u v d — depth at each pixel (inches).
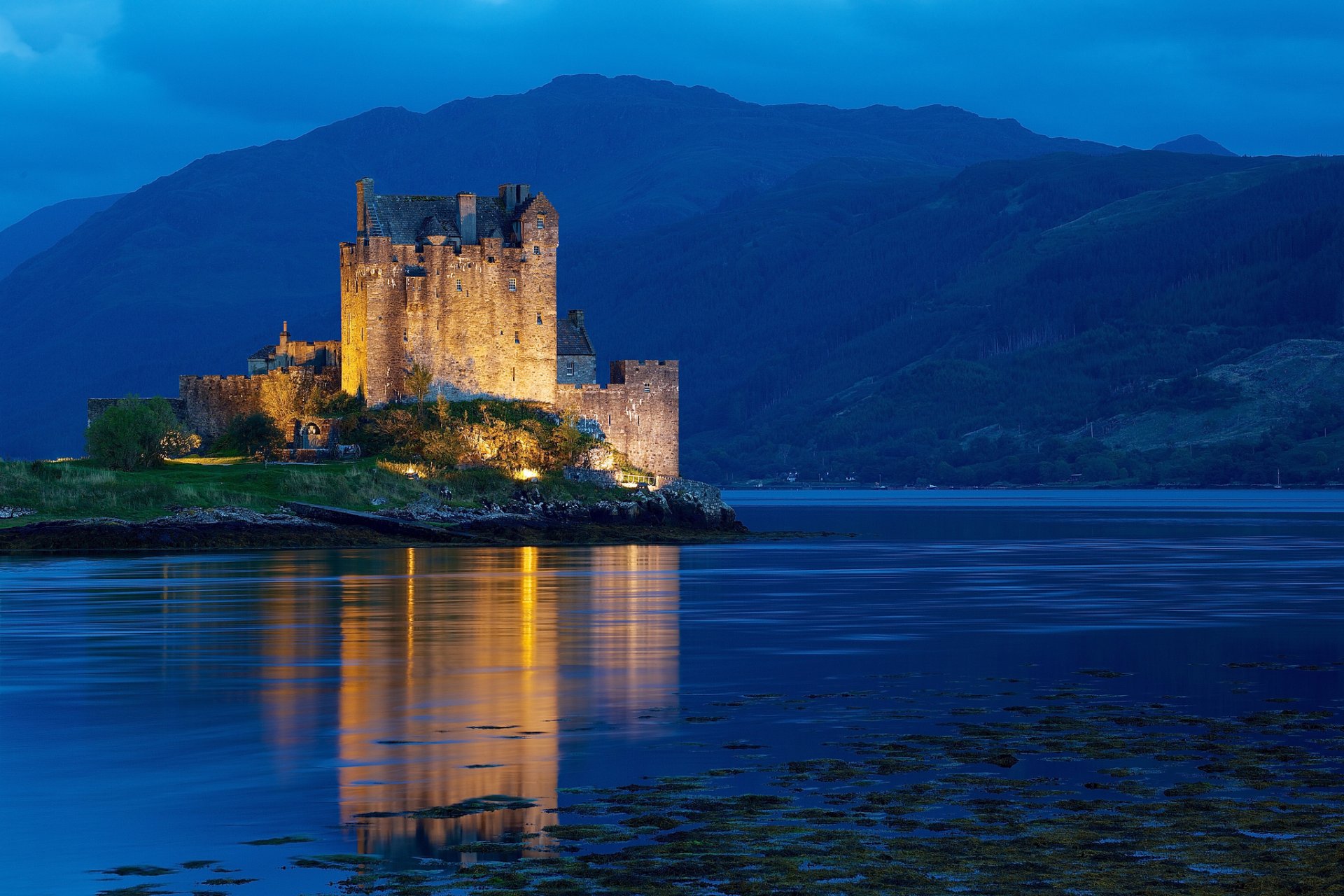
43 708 1984.5
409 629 2960.1
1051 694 2148.1
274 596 3688.5
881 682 2251.5
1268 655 2605.8
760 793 1509.6
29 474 5920.3
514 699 2079.2
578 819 1407.5
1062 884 1222.3
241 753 1695.4
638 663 2461.9
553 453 7249.0
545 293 7632.9
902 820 1407.5
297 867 1258.6
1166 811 1440.7
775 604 3563.0
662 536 6904.5
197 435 7854.3
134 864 1263.5
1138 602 3673.7
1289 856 1294.3
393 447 7086.6
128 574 4397.1
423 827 1380.4
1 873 1240.8
